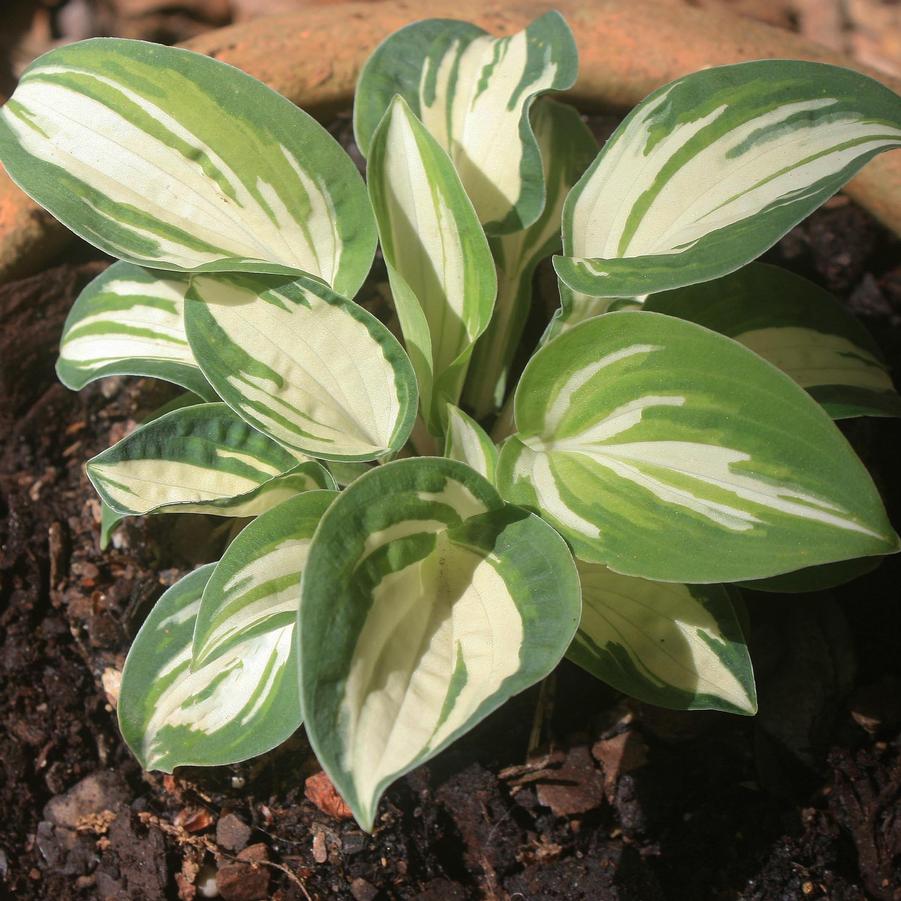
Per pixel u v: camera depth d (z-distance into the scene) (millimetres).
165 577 399
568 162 412
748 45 438
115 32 537
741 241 342
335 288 374
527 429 358
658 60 435
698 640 364
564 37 391
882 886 369
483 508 348
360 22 437
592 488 349
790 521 332
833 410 379
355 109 390
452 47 397
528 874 373
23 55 524
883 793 378
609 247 366
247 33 433
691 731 385
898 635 398
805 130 357
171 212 365
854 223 452
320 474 363
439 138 393
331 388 364
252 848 375
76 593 397
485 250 368
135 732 359
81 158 361
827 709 386
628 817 377
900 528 407
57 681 391
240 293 359
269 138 369
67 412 417
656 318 340
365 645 326
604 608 369
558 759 383
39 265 419
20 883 374
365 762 316
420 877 373
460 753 383
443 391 377
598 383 349
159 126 365
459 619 342
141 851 375
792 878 372
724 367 338
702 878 374
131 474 358
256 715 357
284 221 373
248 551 341
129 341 384
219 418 366
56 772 383
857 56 563
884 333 439
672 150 363
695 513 340
